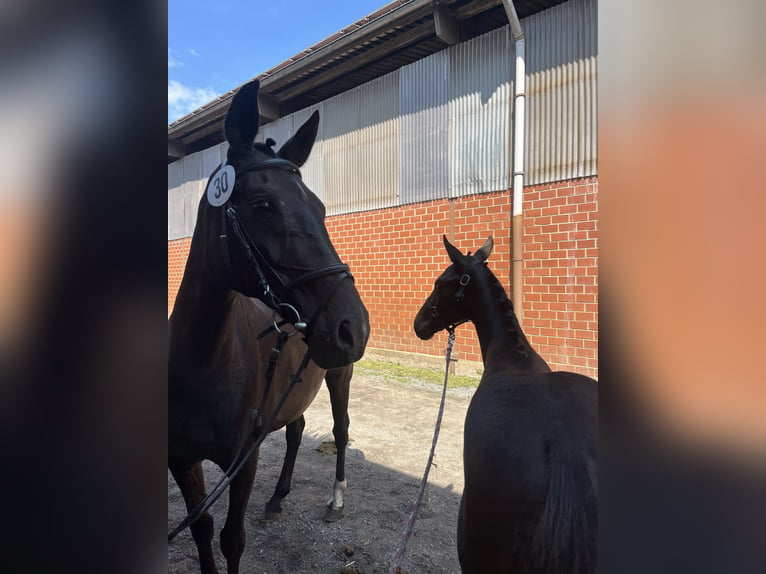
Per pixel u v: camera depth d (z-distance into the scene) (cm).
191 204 1163
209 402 171
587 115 511
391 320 714
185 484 187
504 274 584
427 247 666
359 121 747
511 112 574
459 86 621
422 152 666
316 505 303
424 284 671
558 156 532
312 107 819
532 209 555
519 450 127
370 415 480
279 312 156
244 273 156
